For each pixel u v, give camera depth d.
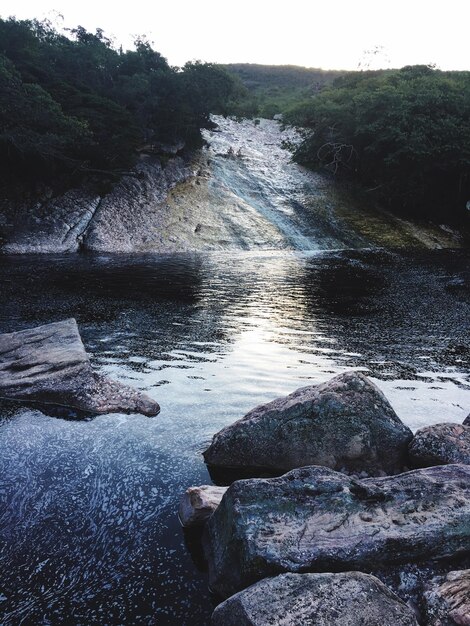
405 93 44.41
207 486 5.37
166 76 42.44
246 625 3.48
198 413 7.71
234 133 57.50
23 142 28.08
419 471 5.11
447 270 24.36
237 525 4.34
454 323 14.09
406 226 38.66
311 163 49.16
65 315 14.27
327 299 17.33
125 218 31.31
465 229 39.69
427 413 7.83
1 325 12.99
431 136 40.31
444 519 4.45
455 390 8.85
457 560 4.33
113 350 10.95
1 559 4.62
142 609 4.14
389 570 4.19
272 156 51.31
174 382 9.02
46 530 5.03
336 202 41.34
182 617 4.07
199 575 4.51
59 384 8.16
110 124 34.66
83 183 32.72
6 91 27.78
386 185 42.03
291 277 21.81
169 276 21.42
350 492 4.68
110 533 5.00
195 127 43.59
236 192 39.56
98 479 5.90
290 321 14.06
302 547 4.18
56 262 24.58
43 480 5.86
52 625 3.97
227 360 10.34
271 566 4.05
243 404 8.09
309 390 6.62
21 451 6.49
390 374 9.64
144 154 38.53
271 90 106.62
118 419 7.45
